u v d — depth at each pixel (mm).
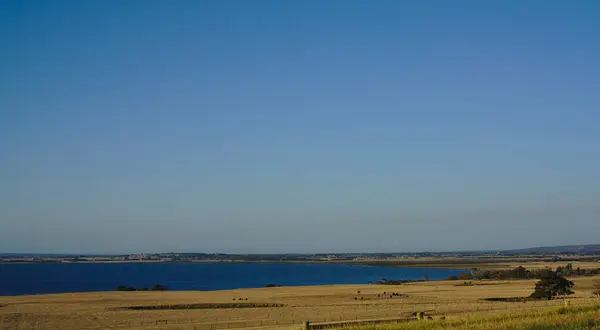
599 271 199625
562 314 37625
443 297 107250
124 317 76500
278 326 63625
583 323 30906
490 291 121625
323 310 84625
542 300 94250
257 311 84250
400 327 37375
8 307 88438
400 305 90188
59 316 77000
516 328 30484
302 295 116188
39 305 92062
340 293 120688
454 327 34781
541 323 31484
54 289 168375
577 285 133750
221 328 64375
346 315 75875
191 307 92188
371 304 93750
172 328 65250
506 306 80000
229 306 94250
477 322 36344
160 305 94000
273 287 144125
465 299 101562
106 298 106938
